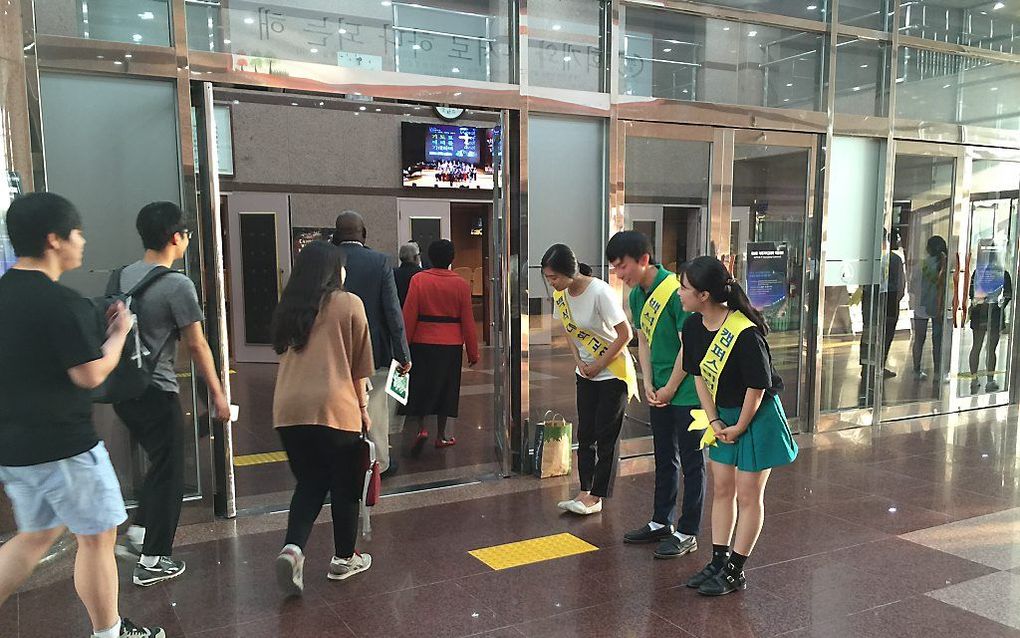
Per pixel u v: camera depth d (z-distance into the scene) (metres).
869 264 6.43
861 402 6.52
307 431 3.02
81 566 2.41
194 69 3.85
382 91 4.36
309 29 4.19
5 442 2.24
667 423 3.70
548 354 5.05
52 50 3.57
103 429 3.73
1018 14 6.95
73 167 3.69
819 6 5.92
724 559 3.26
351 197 9.62
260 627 2.88
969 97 6.80
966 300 6.96
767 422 3.04
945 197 6.73
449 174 10.04
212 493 4.02
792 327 6.11
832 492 4.61
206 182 3.92
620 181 5.23
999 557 3.61
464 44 4.67
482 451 5.50
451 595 3.17
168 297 3.07
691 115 5.44
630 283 3.76
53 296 2.24
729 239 5.76
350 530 3.25
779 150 5.89
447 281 5.34
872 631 2.88
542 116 4.95
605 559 3.56
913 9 6.40
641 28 5.29
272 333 3.09
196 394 3.97
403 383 4.07
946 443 5.84
